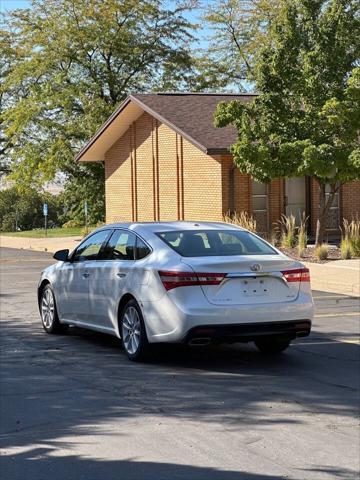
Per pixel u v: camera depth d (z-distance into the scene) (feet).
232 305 28.48
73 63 136.77
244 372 28.86
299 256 75.05
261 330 28.89
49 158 129.49
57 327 37.37
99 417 22.84
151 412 23.35
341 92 71.72
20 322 41.86
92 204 147.23
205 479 17.62
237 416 22.89
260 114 72.49
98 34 134.21
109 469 18.38
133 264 30.86
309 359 31.24
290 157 70.08
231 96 104.42
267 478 17.67
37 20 138.21
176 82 145.18
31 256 93.81
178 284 28.50
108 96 140.46
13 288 59.41
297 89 71.87
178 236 31.17
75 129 129.49
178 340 28.50
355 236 75.56
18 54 151.74
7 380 27.73
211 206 92.43
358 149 69.15
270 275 29.35
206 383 27.09
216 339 28.45
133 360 30.78
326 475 17.90
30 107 130.62
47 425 22.04
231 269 28.78
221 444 20.24
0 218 185.47
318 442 20.43
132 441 20.51
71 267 35.50
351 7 72.38
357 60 74.18
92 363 30.63
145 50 139.44
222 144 86.79
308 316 29.89
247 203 91.81
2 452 19.71
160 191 101.65
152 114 96.43
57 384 27.04
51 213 186.91
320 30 71.56
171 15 140.56
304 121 72.08
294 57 72.18
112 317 32.07
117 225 33.78
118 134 109.50
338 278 58.13
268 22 144.87
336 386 26.61
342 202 96.68
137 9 136.15
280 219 93.86
